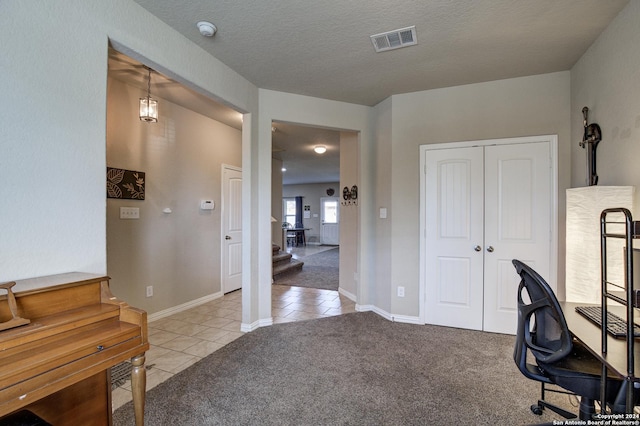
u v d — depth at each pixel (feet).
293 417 5.87
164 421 5.73
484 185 10.19
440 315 10.72
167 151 11.86
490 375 7.39
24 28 4.49
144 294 10.95
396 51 8.29
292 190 43.68
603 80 7.40
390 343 9.27
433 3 6.38
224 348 8.94
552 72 9.50
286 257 21.59
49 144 4.77
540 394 6.60
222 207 14.90
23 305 4.00
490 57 8.60
